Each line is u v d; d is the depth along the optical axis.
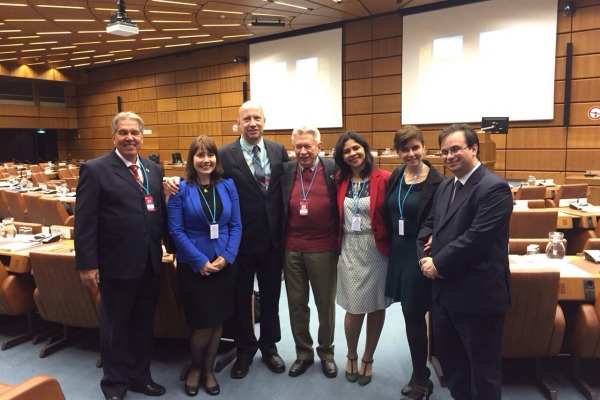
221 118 13.34
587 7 7.87
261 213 2.63
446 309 2.01
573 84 8.13
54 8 9.03
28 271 3.02
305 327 2.72
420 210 2.22
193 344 2.52
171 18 10.14
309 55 11.24
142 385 2.50
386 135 10.30
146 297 2.50
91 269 2.24
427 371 2.42
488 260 1.86
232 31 11.45
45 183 8.38
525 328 2.28
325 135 11.26
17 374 2.75
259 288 2.78
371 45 10.29
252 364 2.86
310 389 2.54
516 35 8.43
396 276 2.35
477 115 9.00
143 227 2.35
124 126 2.32
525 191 5.33
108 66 16.05
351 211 2.46
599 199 6.81
